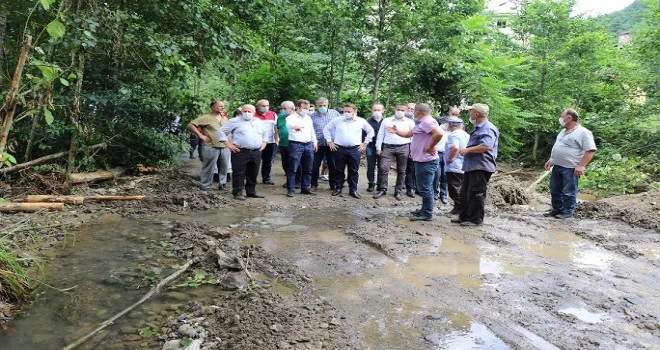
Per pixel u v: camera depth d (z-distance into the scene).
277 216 7.14
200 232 6.02
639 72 13.60
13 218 6.25
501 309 3.77
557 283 4.39
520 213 7.84
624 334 3.35
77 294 4.06
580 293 4.14
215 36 8.28
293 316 3.56
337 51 13.52
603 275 4.66
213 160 8.80
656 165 11.24
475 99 15.06
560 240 6.00
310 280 4.36
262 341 3.17
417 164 6.90
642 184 10.67
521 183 13.05
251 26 9.93
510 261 5.06
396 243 5.64
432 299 3.96
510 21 18.97
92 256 5.06
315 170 9.52
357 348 3.09
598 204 7.79
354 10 13.01
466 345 3.15
